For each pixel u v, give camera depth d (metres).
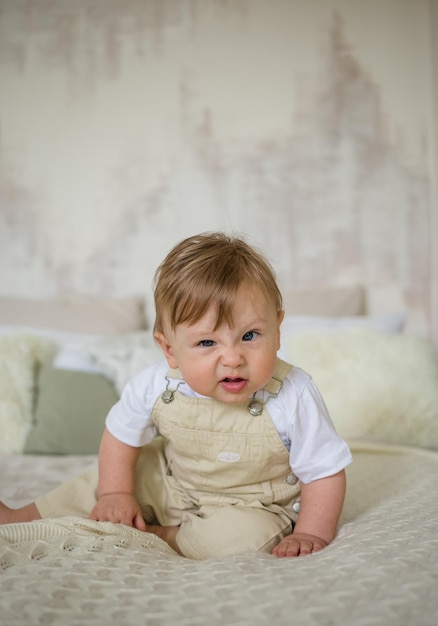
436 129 2.80
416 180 2.87
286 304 2.62
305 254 2.85
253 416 1.13
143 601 0.73
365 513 1.18
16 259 2.84
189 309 1.01
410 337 2.22
